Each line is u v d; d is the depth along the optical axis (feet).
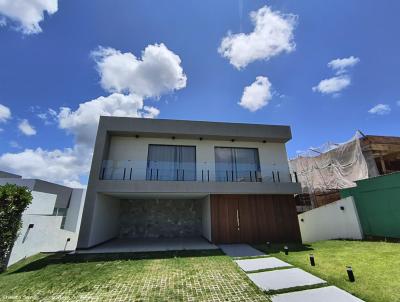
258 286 12.51
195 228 36.96
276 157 36.04
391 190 23.63
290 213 31.53
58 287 13.42
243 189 29.91
